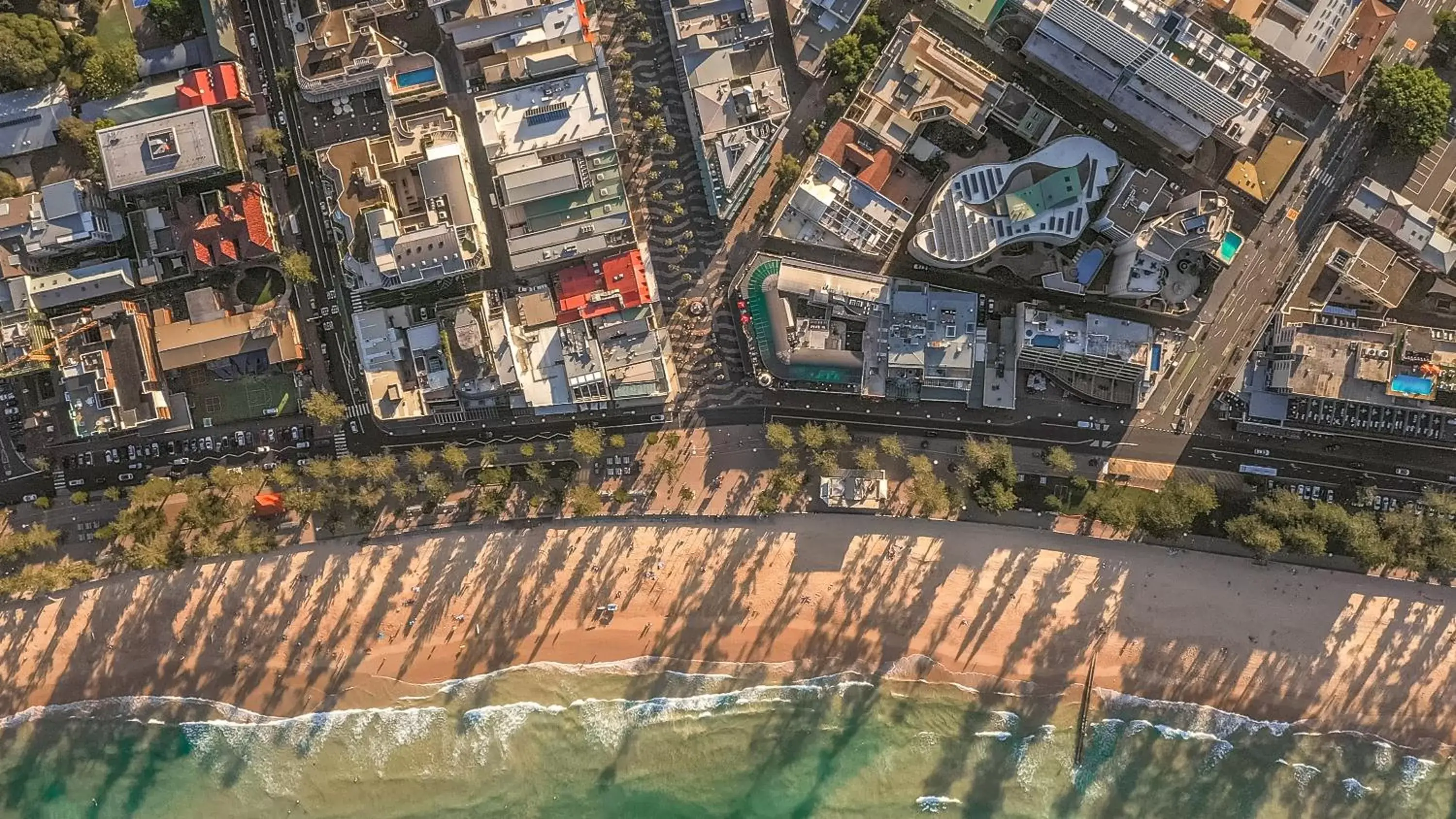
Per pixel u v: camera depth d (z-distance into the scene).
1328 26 108.00
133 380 114.31
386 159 112.75
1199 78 100.75
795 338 114.06
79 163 116.56
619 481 118.88
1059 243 111.88
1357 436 114.06
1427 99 105.69
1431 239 108.25
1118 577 118.31
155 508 117.81
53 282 114.19
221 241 112.81
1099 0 100.94
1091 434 116.00
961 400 114.69
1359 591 117.56
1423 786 118.75
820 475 117.94
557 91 112.81
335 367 117.69
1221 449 115.44
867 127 111.06
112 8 115.19
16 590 116.88
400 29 115.19
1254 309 113.31
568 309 114.62
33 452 119.00
